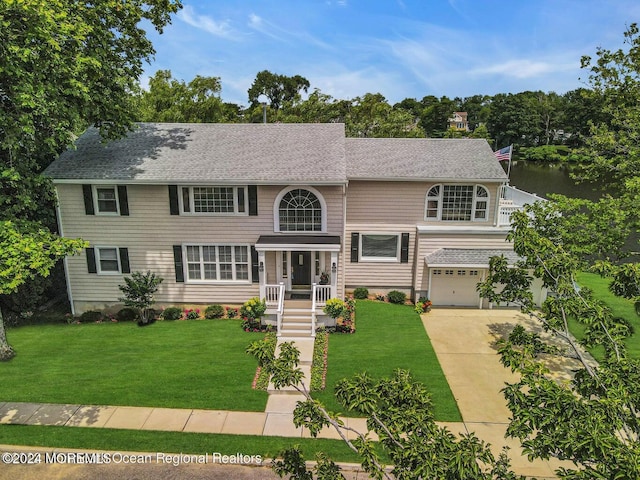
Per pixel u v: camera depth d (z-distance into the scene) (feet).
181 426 41.45
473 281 69.77
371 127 149.48
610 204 50.85
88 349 56.49
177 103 139.64
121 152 66.90
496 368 52.01
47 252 47.37
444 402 45.44
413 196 69.10
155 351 55.67
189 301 67.51
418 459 18.35
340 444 39.17
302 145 68.95
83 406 44.29
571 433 17.62
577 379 22.59
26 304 67.26
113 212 63.77
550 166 252.62
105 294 67.05
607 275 26.63
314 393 46.83
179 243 64.90
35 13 42.60
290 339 57.88
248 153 66.85
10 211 52.90
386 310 68.59
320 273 66.49
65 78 50.26
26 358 54.08
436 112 309.42
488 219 69.46
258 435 40.29
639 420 19.04
